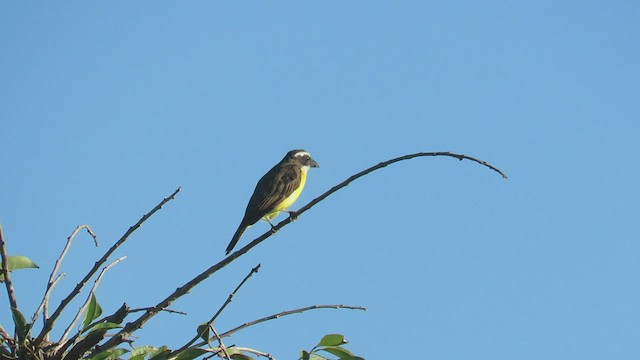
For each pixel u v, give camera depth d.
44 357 9.70
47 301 10.14
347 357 10.24
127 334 9.70
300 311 10.17
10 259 10.54
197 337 9.91
